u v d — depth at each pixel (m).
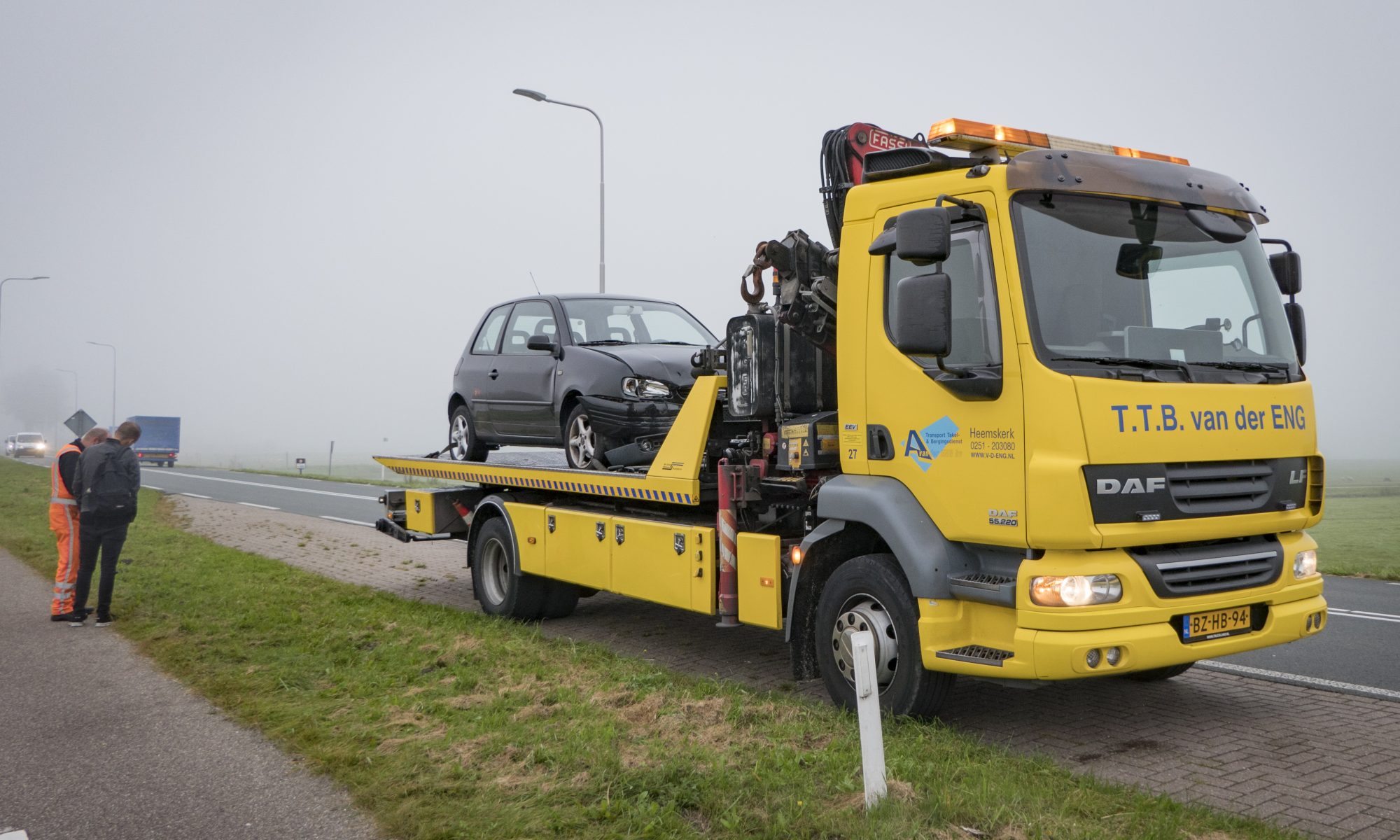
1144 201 5.65
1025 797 4.44
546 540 9.02
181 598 10.60
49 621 9.70
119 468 9.62
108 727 6.13
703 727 5.68
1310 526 5.77
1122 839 4.04
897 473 5.83
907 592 5.72
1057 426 5.01
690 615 9.88
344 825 4.54
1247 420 5.41
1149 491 5.05
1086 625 4.97
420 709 6.21
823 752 5.07
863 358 6.05
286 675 7.21
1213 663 7.66
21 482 32.81
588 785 4.70
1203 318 5.63
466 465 10.17
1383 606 10.46
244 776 5.21
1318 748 5.49
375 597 10.52
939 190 5.69
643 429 8.12
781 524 6.98
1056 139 6.08
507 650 7.75
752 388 6.86
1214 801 4.68
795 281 6.92
